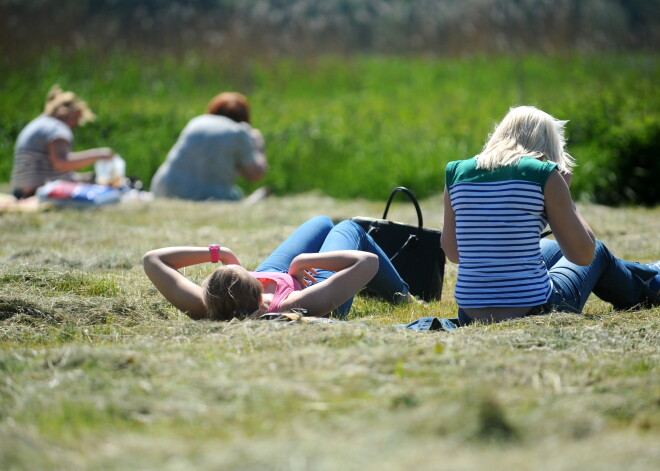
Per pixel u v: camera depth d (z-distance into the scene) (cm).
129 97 6588
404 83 7625
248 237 2775
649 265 1836
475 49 8619
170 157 3862
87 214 3222
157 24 8488
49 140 3669
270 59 7919
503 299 1562
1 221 3023
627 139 3809
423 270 2066
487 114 5612
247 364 1206
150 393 1102
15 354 1305
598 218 3106
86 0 9106
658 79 6234
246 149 3853
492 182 1584
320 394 1073
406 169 4197
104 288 1908
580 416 977
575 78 7138
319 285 1562
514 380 1136
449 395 1044
